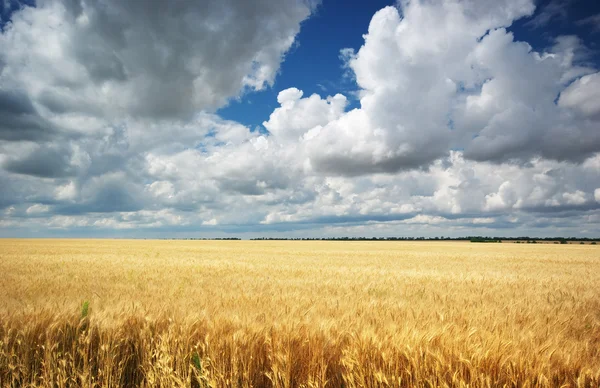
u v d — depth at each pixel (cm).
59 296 802
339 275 1532
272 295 848
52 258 2516
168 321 475
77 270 1641
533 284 1290
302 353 422
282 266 1991
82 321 471
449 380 367
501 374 362
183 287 1033
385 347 395
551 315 621
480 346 383
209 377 402
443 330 423
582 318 634
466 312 598
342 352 413
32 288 980
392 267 2034
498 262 2648
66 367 442
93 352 457
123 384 433
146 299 704
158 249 4472
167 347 418
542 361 358
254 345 427
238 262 2302
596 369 354
